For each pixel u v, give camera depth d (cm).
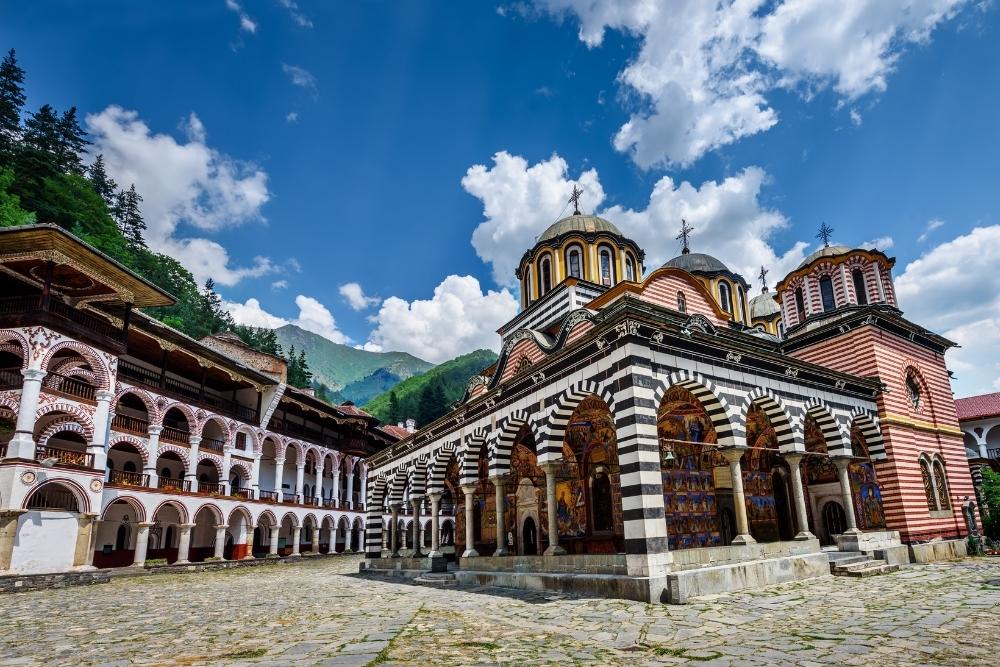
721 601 1340
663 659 833
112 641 1095
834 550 2072
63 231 2616
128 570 3241
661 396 1599
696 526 2258
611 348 1636
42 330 2762
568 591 1609
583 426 2395
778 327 4016
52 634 1218
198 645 1010
